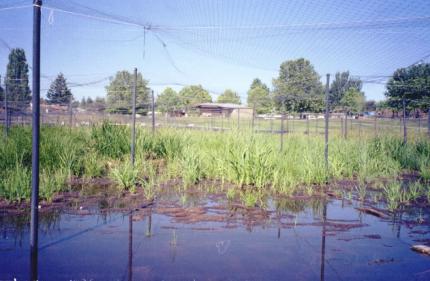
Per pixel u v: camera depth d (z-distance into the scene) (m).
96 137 10.05
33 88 3.52
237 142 9.57
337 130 22.34
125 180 7.18
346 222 5.52
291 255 4.18
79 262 3.85
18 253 4.06
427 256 4.22
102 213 5.63
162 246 4.36
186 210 5.89
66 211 5.68
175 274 3.61
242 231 4.97
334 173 9.07
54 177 7.11
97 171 8.15
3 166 7.44
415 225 5.44
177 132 11.95
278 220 5.52
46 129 12.41
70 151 8.66
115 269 3.70
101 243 4.41
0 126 14.10
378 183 8.56
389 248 4.47
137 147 9.84
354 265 3.94
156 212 5.76
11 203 5.95
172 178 8.28
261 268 3.80
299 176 8.24
